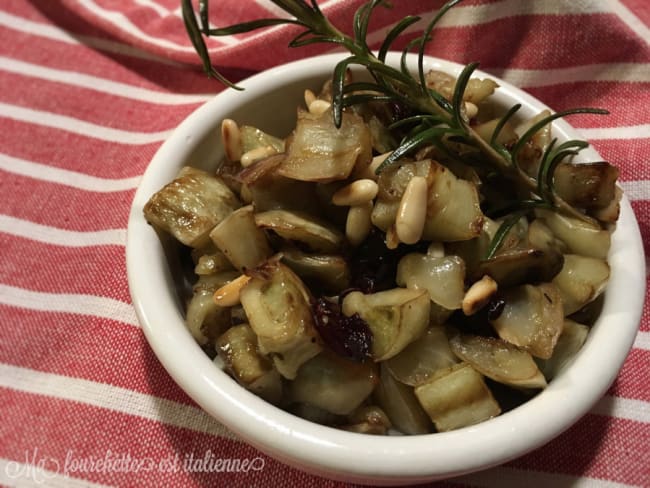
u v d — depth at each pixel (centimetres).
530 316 14
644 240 19
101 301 18
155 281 14
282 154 15
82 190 21
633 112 21
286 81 18
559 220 15
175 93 24
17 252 19
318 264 14
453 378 13
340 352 13
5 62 24
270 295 13
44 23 25
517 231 15
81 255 19
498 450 12
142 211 15
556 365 14
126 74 24
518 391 14
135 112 23
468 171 15
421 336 13
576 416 12
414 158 15
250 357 13
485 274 14
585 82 22
